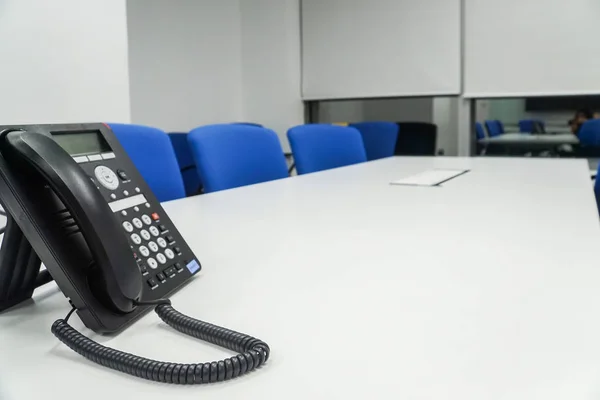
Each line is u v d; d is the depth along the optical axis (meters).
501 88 3.96
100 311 0.47
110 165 0.62
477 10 3.95
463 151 4.21
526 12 3.80
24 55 2.08
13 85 2.05
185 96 4.17
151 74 3.84
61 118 2.25
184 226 0.95
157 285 0.56
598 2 3.60
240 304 0.54
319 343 0.44
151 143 1.53
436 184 1.54
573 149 3.91
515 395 0.35
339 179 1.73
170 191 1.59
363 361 0.41
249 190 1.46
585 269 0.63
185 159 3.49
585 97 3.81
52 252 0.47
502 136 4.14
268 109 4.72
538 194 1.30
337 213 1.08
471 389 0.36
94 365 0.42
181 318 0.48
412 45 4.21
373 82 4.40
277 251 0.76
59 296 0.59
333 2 4.46
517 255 0.71
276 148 2.15
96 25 2.40
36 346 0.46
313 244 0.80
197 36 4.26
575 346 0.42
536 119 4.00
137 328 0.49
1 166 0.47
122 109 2.57
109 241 0.48
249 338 0.43
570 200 1.19
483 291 0.56
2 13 1.99
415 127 4.22
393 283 0.60
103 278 0.48
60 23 2.23
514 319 0.48
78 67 2.32
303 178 1.76
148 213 0.63
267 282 0.62
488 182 1.58
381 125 3.96
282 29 4.55
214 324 0.49
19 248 0.53
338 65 4.52
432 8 4.10
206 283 0.62
